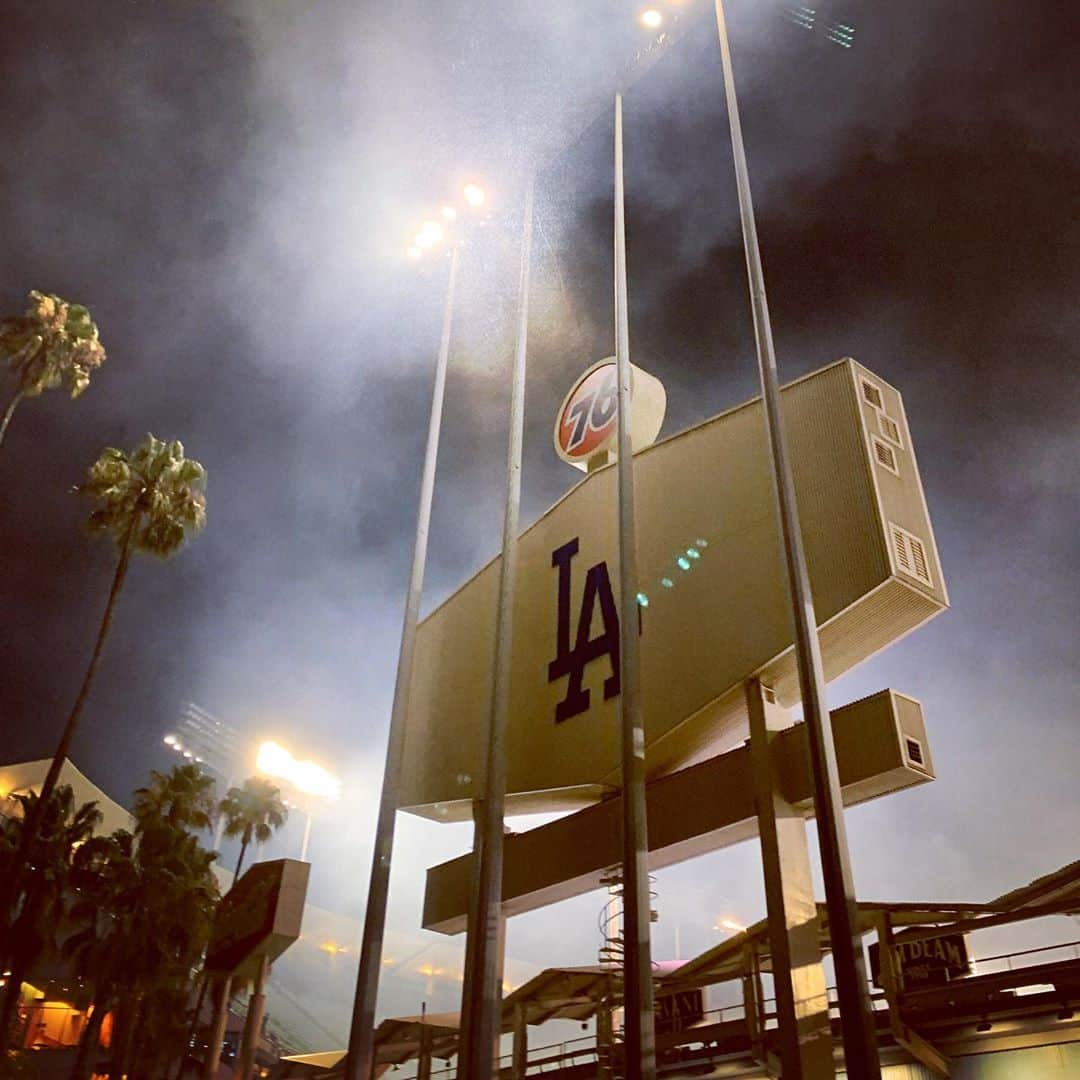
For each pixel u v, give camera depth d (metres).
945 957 18.11
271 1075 35.50
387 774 18.80
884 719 18.42
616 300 19.94
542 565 28.61
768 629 20.61
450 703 30.14
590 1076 23.45
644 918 12.93
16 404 41.59
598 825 23.61
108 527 40.94
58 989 50.59
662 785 22.38
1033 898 17.36
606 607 25.39
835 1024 18.30
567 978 24.03
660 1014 22.88
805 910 18.41
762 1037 19.16
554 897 25.05
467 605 31.77
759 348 15.75
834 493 20.53
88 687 37.91
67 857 38.16
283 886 33.59
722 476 23.61
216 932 35.22
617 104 23.39
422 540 22.48
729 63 19.98
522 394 21.42
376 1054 31.97
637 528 25.28
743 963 20.41
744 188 17.94
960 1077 16.58
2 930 35.16
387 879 17.45
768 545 21.53
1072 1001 15.29
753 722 20.45
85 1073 36.12
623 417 17.84
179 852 40.62
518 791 25.28
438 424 24.06
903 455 21.14
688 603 22.89
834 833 11.26
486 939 14.77
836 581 19.50
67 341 42.34
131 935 37.69
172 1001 42.19
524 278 23.41
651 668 23.05
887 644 20.39
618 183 22.03
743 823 20.09
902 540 19.45
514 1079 24.33
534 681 26.84
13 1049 45.28
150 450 42.47
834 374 21.92
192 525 42.47
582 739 24.39
